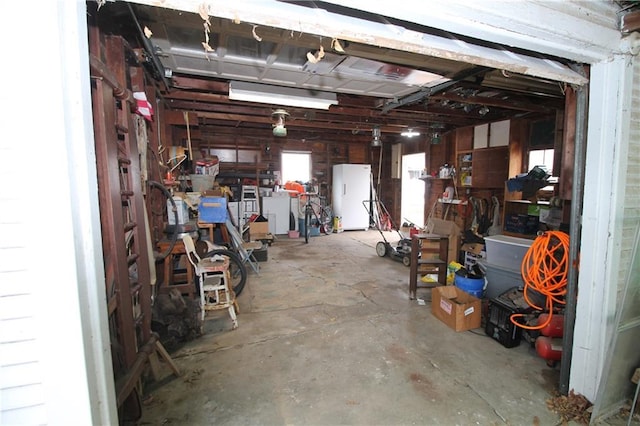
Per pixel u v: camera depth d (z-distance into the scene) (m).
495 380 1.98
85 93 0.78
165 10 1.69
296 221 7.25
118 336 1.52
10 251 0.71
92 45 1.53
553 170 4.02
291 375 2.03
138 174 1.90
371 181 7.91
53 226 0.73
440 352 2.31
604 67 1.50
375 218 7.50
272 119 4.71
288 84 3.09
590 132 1.58
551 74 1.47
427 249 3.64
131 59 2.12
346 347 2.38
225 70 2.71
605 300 1.59
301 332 2.62
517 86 3.00
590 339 1.65
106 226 1.43
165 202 3.07
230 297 2.83
